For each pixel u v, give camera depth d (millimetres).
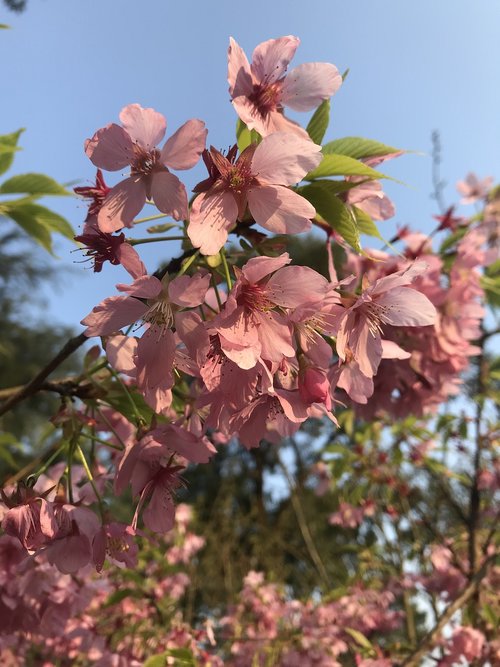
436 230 286
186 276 133
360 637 378
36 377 171
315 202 165
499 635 380
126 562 159
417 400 250
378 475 484
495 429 426
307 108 163
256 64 158
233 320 136
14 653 340
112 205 138
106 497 192
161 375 139
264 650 452
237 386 139
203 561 750
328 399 145
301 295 140
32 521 149
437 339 233
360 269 231
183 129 135
